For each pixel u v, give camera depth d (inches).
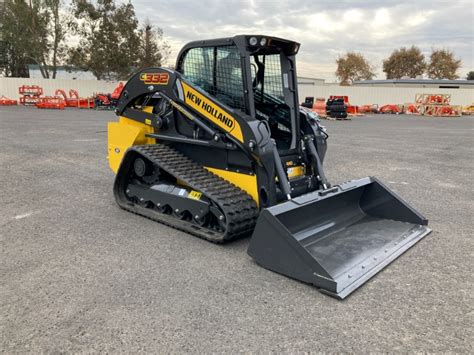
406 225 193.3
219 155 192.7
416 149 476.7
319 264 135.9
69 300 128.2
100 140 479.8
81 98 1206.3
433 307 128.0
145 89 219.3
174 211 198.4
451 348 107.6
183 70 205.6
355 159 399.9
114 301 128.1
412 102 1501.0
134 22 1494.8
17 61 1736.0
